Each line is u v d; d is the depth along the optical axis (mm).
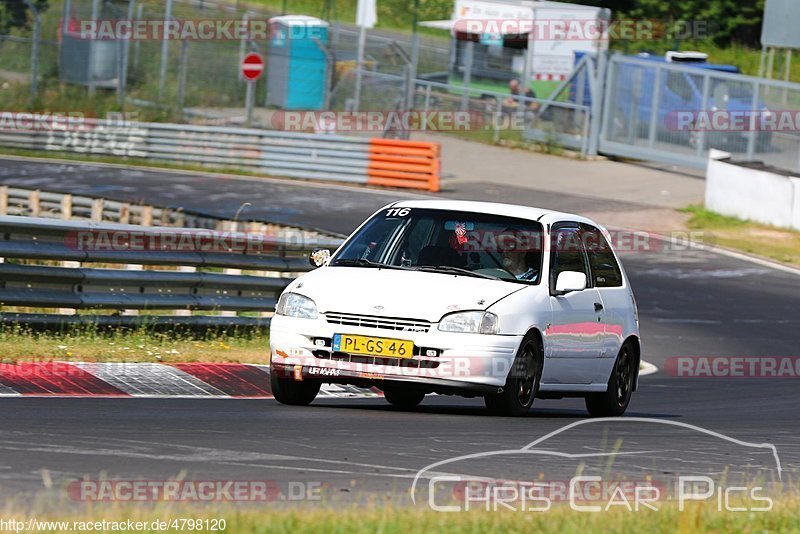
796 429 38312
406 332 33312
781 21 133250
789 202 103875
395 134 131625
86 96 138875
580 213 109625
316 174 120562
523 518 19828
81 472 22734
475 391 33531
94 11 139375
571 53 141500
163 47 137500
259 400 37062
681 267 90000
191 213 84688
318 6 185250
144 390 37094
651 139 131750
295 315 34500
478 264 36156
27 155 124188
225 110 139875
